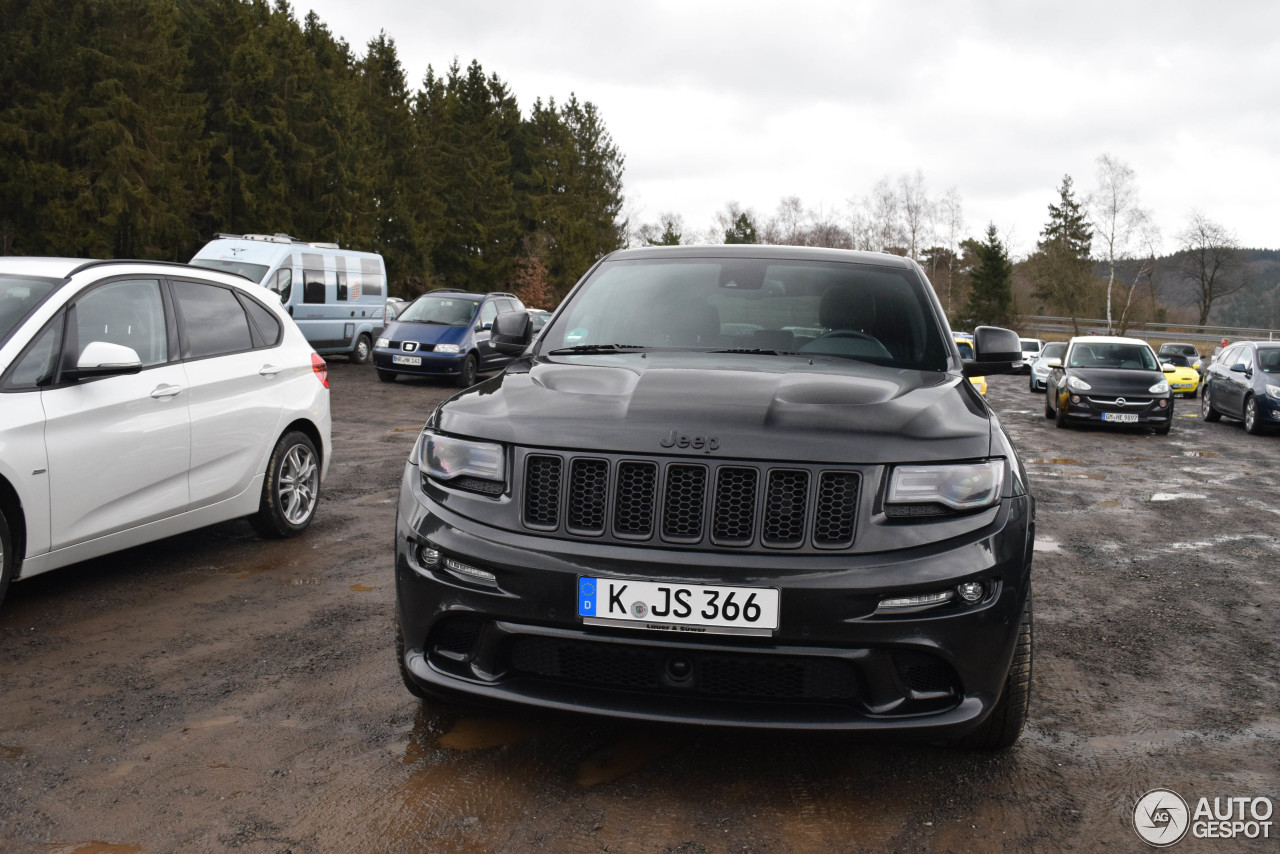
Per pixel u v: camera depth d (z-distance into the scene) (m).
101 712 3.20
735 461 2.49
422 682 2.72
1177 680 3.81
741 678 2.53
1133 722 3.36
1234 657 4.13
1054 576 5.50
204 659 3.71
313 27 53.12
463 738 3.04
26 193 31.70
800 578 2.43
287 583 4.77
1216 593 5.21
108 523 4.40
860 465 2.50
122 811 2.55
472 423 2.75
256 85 39.50
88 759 2.85
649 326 3.62
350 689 3.43
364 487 7.51
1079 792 2.81
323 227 41.66
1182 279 65.50
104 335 4.48
